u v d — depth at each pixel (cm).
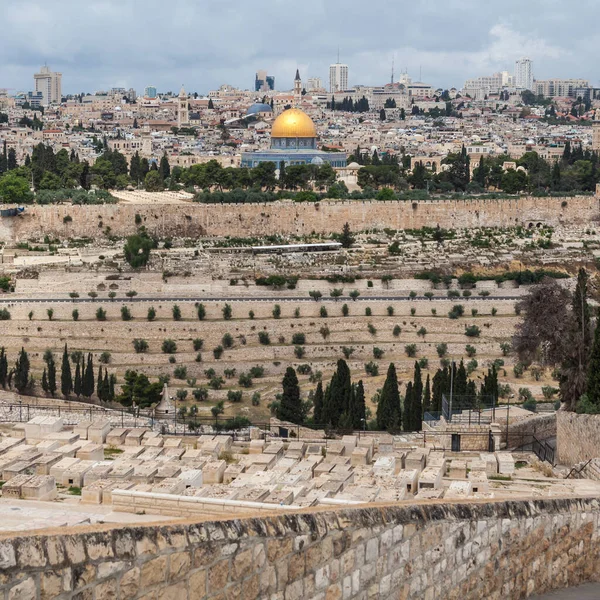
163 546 6838
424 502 8950
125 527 6706
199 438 19825
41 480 15100
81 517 13662
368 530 8231
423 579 8756
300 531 7688
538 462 17650
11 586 6103
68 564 6359
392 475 16138
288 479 15888
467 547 9156
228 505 13212
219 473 16650
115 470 16312
